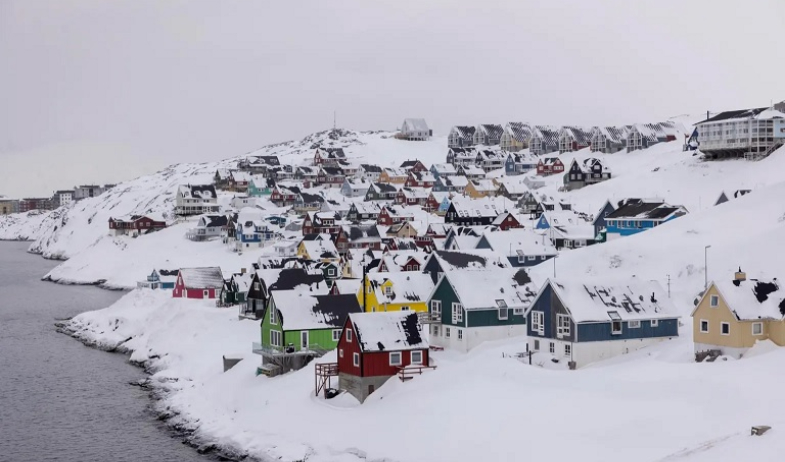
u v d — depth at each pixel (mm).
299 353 82812
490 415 61375
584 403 60656
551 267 110688
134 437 72125
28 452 68250
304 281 105938
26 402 84000
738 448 47156
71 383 92312
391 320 75062
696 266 98500
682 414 55750
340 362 75188
